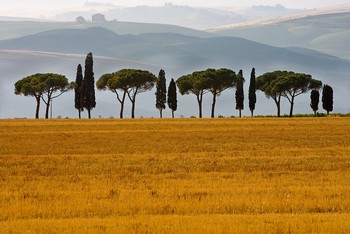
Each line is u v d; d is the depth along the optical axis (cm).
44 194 8044
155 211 6888
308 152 13700
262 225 5731
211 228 5581
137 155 13262
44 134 19112
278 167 11188
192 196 7806
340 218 6178
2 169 10969
